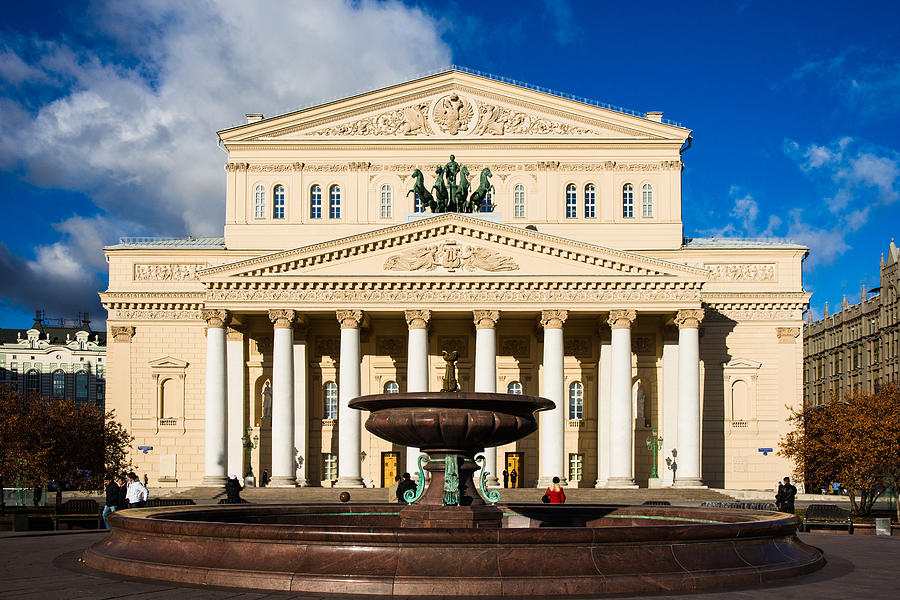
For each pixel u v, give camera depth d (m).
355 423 80.69
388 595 22.81
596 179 93.94
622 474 80.25
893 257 135.38
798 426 82.94
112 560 26.50
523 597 22.81
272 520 35.94
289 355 81.25
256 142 94.38
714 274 92.12
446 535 23.61
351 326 81.44
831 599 22.67
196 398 91.12
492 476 81.12
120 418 90.81
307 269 81.81
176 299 91.50
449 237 82.12
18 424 70.56
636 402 89.12
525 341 90.88
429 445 31.34
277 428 80.62
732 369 90.94
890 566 29.62
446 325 90.25
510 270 81.81
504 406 30.59
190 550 25.23
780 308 91.44
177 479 90.25
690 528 25.02
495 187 93.88
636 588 23.48
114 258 92.25
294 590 23.19
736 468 90.12
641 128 94.06
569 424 90.00
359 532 23.80
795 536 30.31
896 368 133.12
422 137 94.31
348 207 93.88
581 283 81.38
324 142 94.38
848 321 151.50
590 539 23.89
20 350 173.88
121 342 91.56
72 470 74.81
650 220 93.44
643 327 89.69
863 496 72.38
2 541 38.19
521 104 94.44
